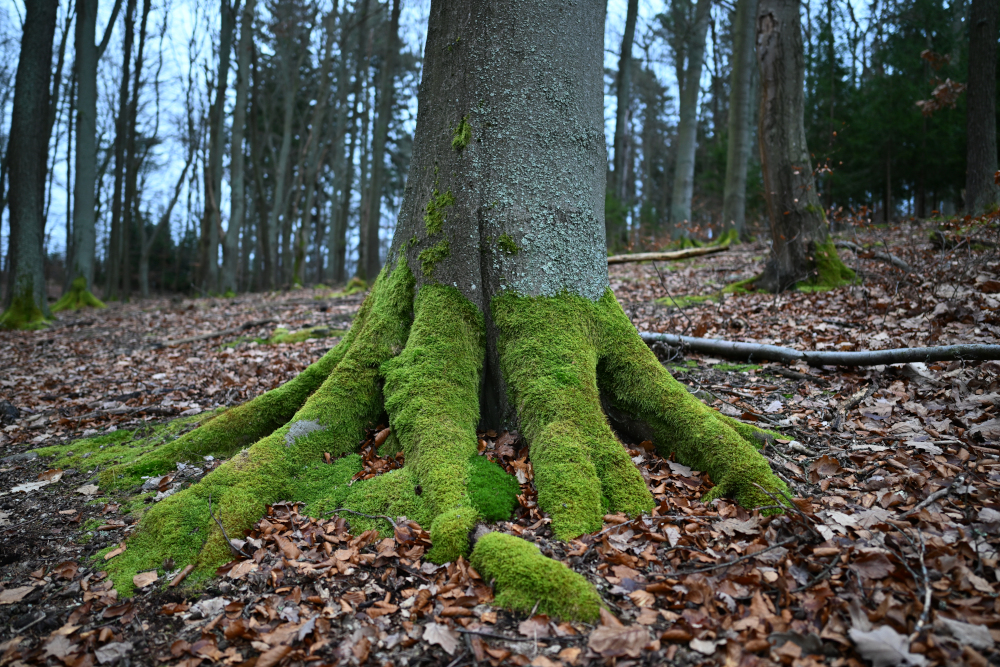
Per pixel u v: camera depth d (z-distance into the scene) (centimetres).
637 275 1140
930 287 619
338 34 2538
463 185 361
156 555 283
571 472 290
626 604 230
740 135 1419
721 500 289
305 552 276
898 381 411
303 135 2964
